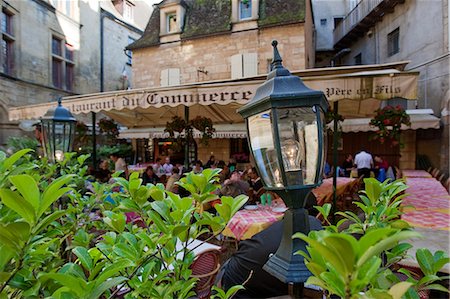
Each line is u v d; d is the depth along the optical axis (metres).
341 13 21.61
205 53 14.48
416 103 12.02
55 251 1.33
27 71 13.37
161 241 1.15
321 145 1.08
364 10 16.11
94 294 0.76
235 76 13.75
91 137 9.80
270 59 13.36
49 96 14.50
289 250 1.05
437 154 11.10
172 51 15.17
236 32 13.90
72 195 1.87
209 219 1.22
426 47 11.41
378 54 15.17
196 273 2.43
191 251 1.26
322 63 21.70
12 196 0.79
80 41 16.66
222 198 1.22
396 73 3.59
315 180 1.07
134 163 16.61
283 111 1.07
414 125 10.45
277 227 2.10
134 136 12.75
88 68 17.17
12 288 0.97
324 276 0.68
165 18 15.51
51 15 14.75
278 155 1.05
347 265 0.59
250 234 3.79
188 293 1.24
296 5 13.40
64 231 1.66
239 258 2.11
